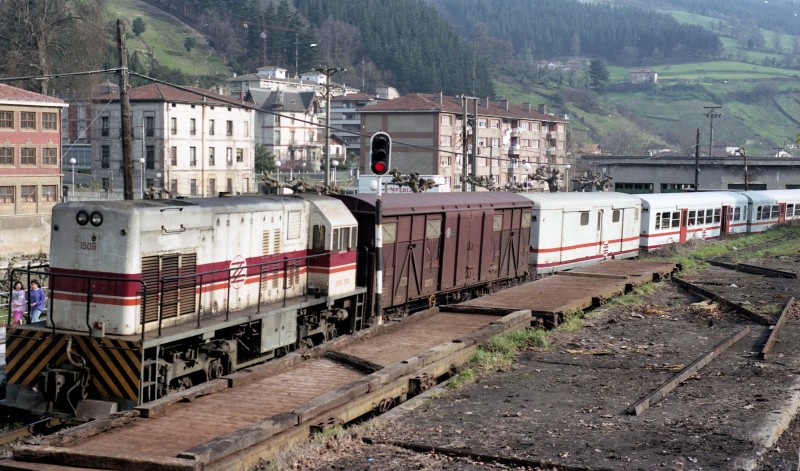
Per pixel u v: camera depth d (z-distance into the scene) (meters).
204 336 15.56
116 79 129.00
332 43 187.50
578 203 34.72
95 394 14.48
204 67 167.75
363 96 134.62
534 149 107.94
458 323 19.98
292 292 19.33
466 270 26.83
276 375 14.74
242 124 86.62
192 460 9.75
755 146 193.50
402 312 23.97
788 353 17.92
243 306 17.59
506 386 15.06
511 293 24.44
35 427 14.42
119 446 10.74
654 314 23.03
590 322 21.72
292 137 114.69
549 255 32.81
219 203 16.91
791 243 46.06
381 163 20.27
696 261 36.88
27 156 55.50
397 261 22.88
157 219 15.10
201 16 190.38
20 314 21.23
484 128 96.06
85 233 14.78
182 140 79.69
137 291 14.65
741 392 14.53
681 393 14.54
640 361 17.19
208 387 13.31
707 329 20.89
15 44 70.88
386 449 11.45
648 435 12.05
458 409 13.48
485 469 10.70
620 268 31.45
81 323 14.85
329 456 11.08
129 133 23.20
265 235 18.19
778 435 12.27
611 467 10.65
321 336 20.27
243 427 11.62
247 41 180.00
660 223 43.84
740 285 29.47
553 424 12.64
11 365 15.06
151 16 188.38
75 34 71.00
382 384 13.93
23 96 54.88
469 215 26.55
